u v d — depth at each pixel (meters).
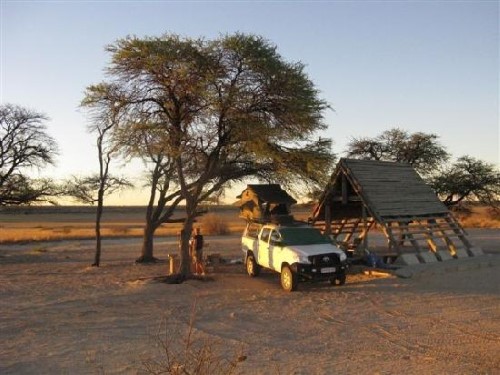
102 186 24.66
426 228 21.94
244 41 16.88
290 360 8.49
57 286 18.00
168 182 25.69
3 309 13.79
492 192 51.41
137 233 54.38
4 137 33.22
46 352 9.24
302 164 19.44
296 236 17.53
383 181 22.36
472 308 12.73
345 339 9.95
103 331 10.96
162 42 16.80
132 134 18.48
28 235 51.59
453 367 7.98
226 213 98.94
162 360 8.54
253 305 13.83
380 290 15.62
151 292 16.22
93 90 18.23
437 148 51.34
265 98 18.02
